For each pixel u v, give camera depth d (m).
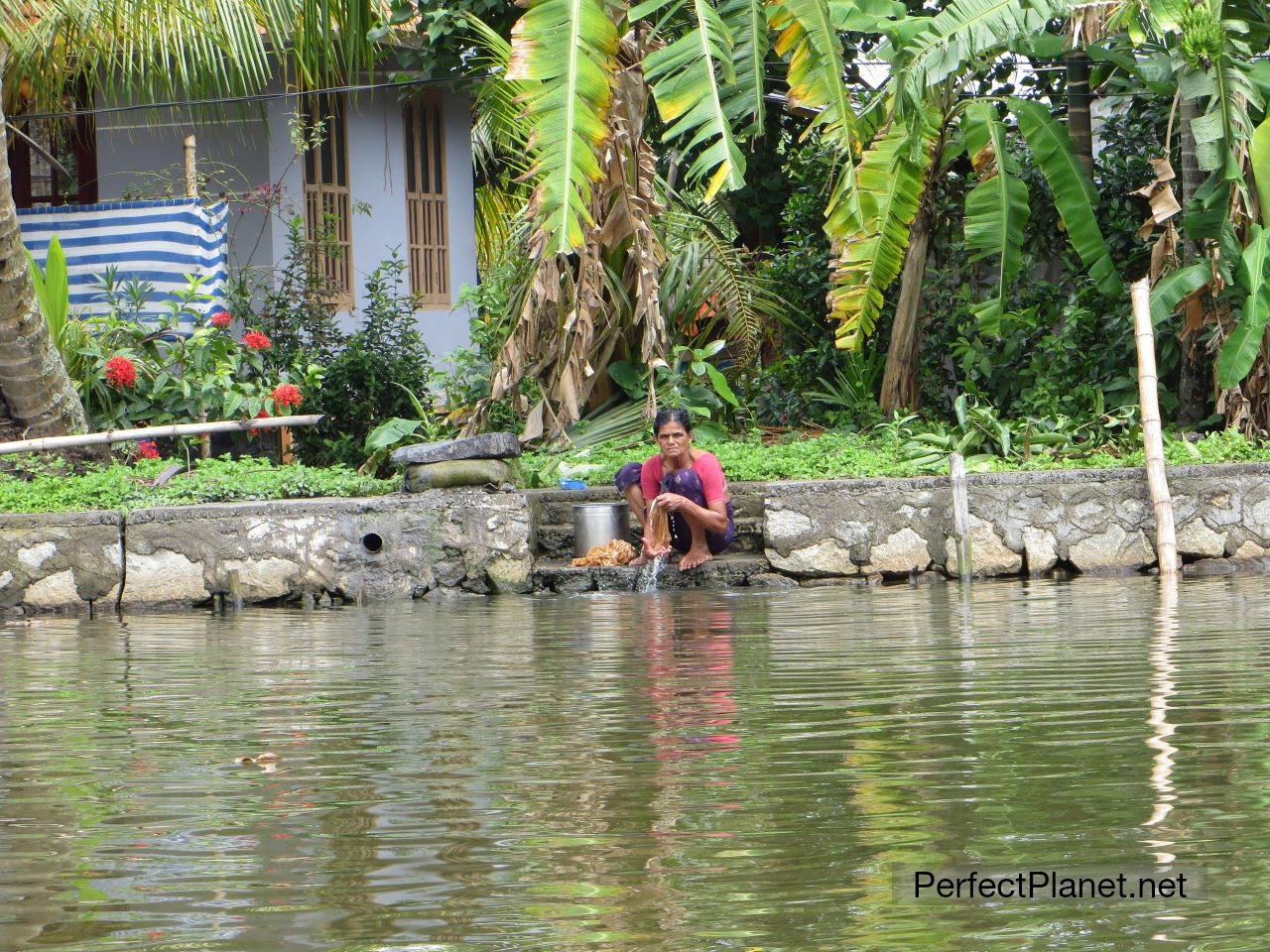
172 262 17.00
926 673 6.19
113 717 5.63
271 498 12.23
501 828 3.78
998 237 14.83
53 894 3.29
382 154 20.31
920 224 16.48
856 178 13.12
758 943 2.89
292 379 16.80
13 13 14.86
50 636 9.06
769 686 5.96
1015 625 8.02
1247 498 12.37
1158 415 12.28
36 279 14.89
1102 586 10.65
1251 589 9.98
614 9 13.81
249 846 3.67
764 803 3.96
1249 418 13.93
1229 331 13.69
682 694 5.82
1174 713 5.09
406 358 18.12
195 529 11.24
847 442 14.55
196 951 2.92
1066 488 12.13
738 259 17.95
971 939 2.89
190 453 15.50
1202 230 13.36
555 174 10.95
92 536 11.12
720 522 11.74
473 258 21.72
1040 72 17.72
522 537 11.73
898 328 16.66
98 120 19.23
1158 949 2.82
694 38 11.30
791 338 18.92
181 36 15.77
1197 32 12.58
